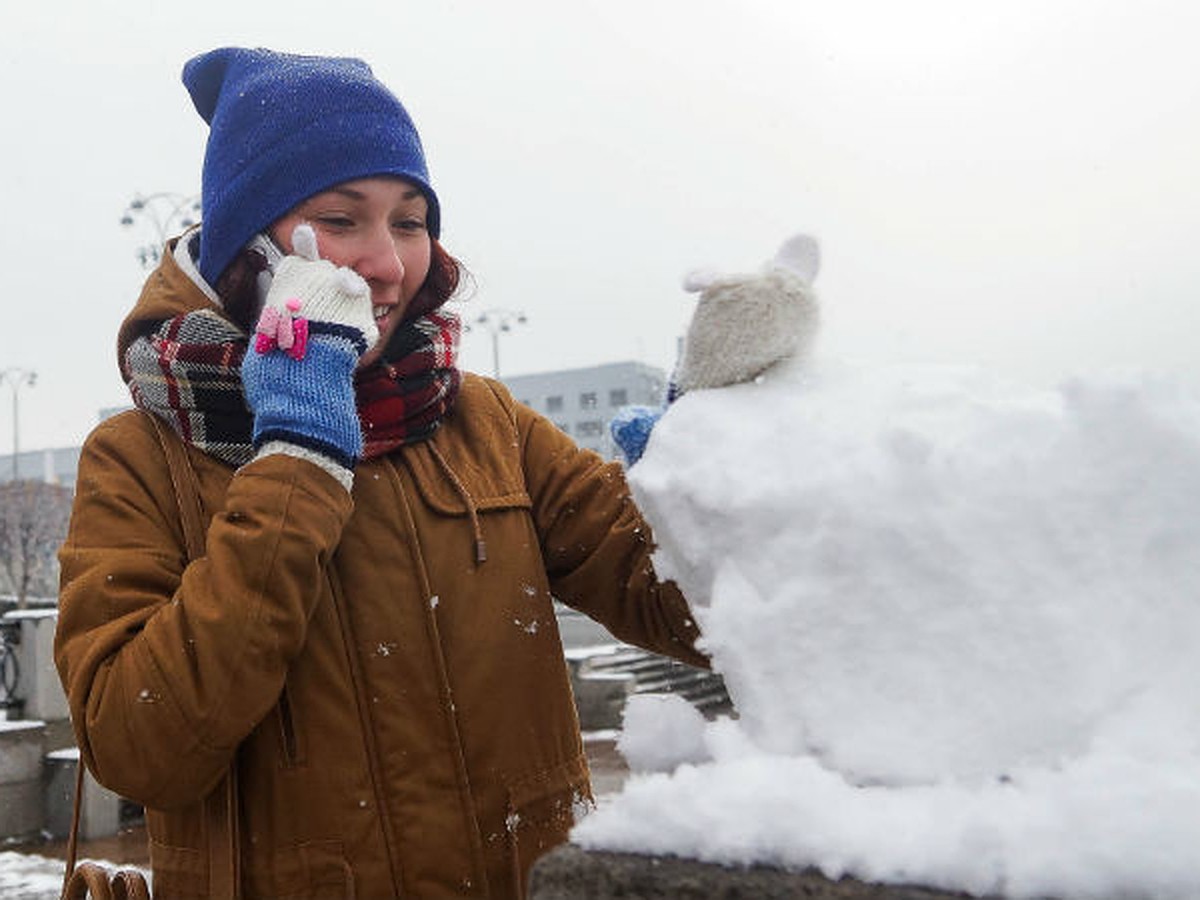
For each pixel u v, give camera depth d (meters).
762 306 1.17
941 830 0.80
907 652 0.91
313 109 1.59
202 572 1.38
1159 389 0.90
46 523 30.86
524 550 1.70
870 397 1.06
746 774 0.89
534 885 0.90
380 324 1.65
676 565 1.10
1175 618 0.86
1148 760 0.81
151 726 1.33
